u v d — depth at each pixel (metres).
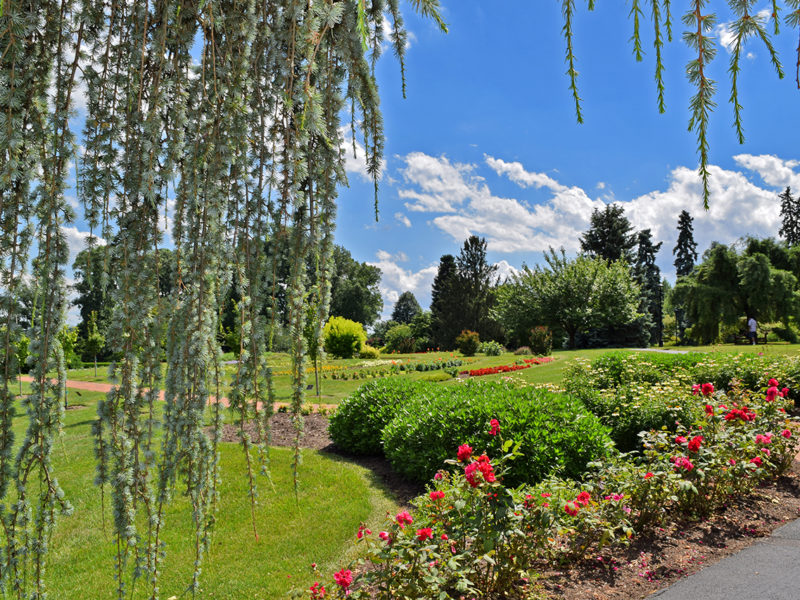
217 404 1.49
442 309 34.84
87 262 1.35
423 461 4.97
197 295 1.40
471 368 17.97
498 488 2.69
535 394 5.57
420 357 25.88
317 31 1.33
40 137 1.32
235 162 1.46
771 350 13.32
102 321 1.40
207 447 1.44
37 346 1.27
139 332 1.37
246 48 1.47
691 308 25.48
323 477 5.41
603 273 24.84
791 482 4.58
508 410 4.96
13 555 1.26
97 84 1.41
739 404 5.31
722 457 3.98
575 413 5.02
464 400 5.48
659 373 8.26
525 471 4.36
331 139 1.57
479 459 2.68
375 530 4.04
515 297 26.77
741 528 3.57
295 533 4.05
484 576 2.75
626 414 5.82
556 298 25.22
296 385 1.62
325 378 16.67
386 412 6.30
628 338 27.61
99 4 1.41
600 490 3.62
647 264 39.88
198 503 1.46
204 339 1.40
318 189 1.60
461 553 2.61
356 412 6.61
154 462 1.39
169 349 1.43
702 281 25.73
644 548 3.27
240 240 1.49
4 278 1.26
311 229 1.51
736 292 24.41
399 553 2.36
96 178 1.38
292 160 1.45
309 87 1.30
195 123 1.44
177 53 1.38
